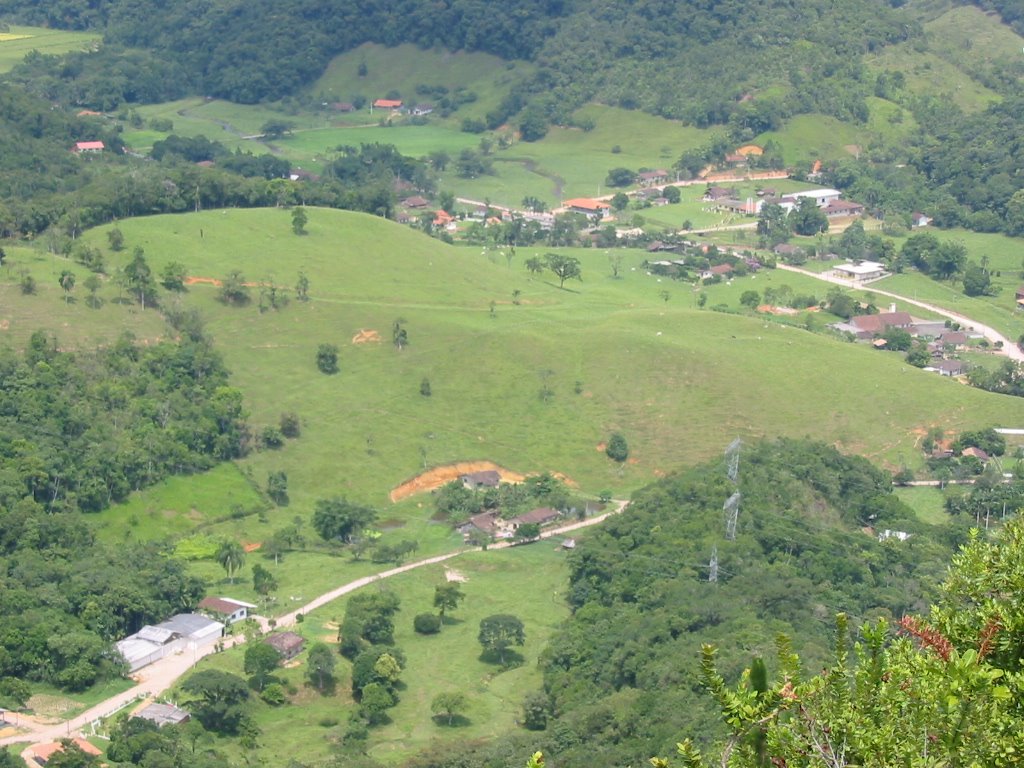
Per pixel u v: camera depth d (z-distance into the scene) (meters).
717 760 38.31
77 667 130.62
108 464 172.62
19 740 118.19
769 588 135.12
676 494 167.88
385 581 161.75
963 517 172.50
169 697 128.75
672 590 139.88
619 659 126.94
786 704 36.50
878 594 137.75
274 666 134.50
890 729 35.16
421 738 124.19
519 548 174.25
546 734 117.38
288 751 120.88
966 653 35.22
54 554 153.25
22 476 163.50
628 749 105.81
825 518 165.38
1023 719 35.00
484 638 142.12
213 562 165.50
